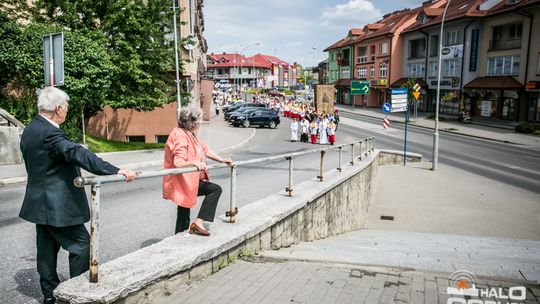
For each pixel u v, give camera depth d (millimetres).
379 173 19859
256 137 29000
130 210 7492
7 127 11875
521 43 36344
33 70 13125
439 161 22750
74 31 16094
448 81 45062
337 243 7074
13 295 3758
